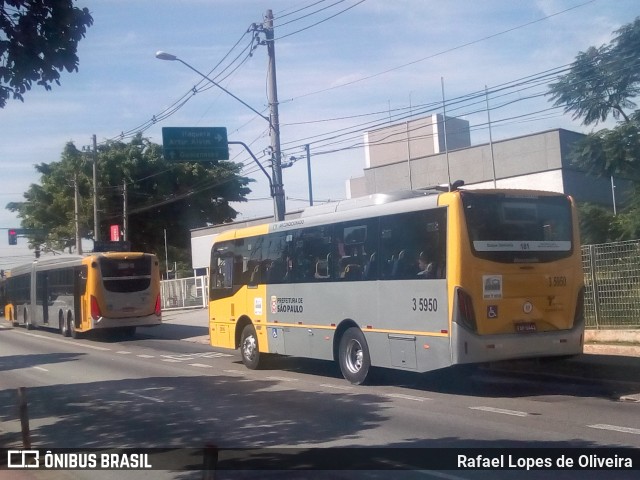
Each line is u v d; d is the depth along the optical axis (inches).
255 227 703.7
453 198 491.5
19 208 2588.6
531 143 1487.5
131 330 1245.7
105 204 2353.6
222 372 703.7
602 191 1514.5
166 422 462.6
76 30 356.2
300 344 634.8
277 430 421.4
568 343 517.0
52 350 1026.7
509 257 499.8
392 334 536.1
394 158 1893.5
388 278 540.4
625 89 1102.4
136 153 2402.8
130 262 1125.1
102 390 617.6
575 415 432.8
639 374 557.3
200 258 2042.3
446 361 490.0
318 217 616.4
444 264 494.3
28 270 1513.3
